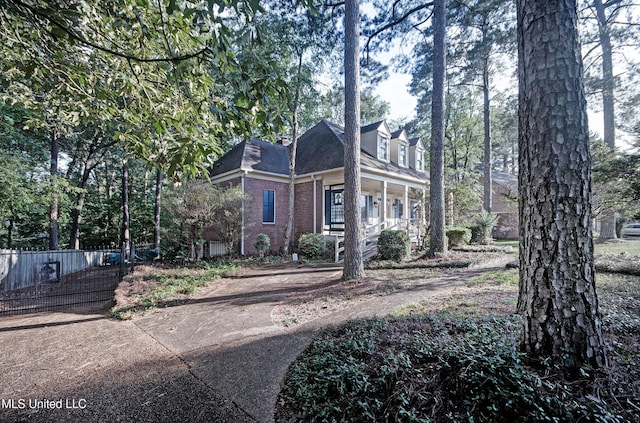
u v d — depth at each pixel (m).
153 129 3.38
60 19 2.15
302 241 13.12
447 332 3.24
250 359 3.52
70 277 11.02
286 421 2.41
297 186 15.55
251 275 9.18
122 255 8.48
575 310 2.33
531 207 2.56
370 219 16.83
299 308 5.52
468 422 2.03
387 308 4.97
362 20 12.29
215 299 6.52
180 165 2.93
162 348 3.97
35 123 4.67
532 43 2.57
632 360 2.33
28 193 10.62
